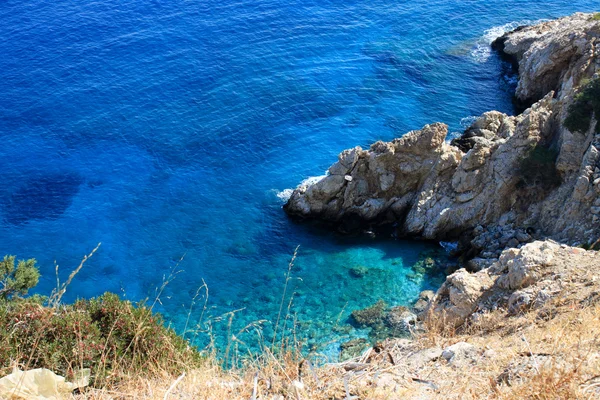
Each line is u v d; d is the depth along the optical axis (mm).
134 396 10719
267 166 55625
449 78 69000
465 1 85312
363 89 66375
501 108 64125
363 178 49375
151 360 12828
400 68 70312
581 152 41312
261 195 52562
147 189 52969
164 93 64188
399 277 43406
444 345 13891
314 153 57281
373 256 46125
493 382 9852
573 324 13641
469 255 44406
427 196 48156
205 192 52750
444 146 48906
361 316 38312
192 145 57656
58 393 10641
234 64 69250
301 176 54500
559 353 10867
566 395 8914
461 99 65438
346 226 48875
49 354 12219
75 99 62812
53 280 44188
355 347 34531
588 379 9430
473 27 79062
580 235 38125
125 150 57062
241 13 79250
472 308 22062
